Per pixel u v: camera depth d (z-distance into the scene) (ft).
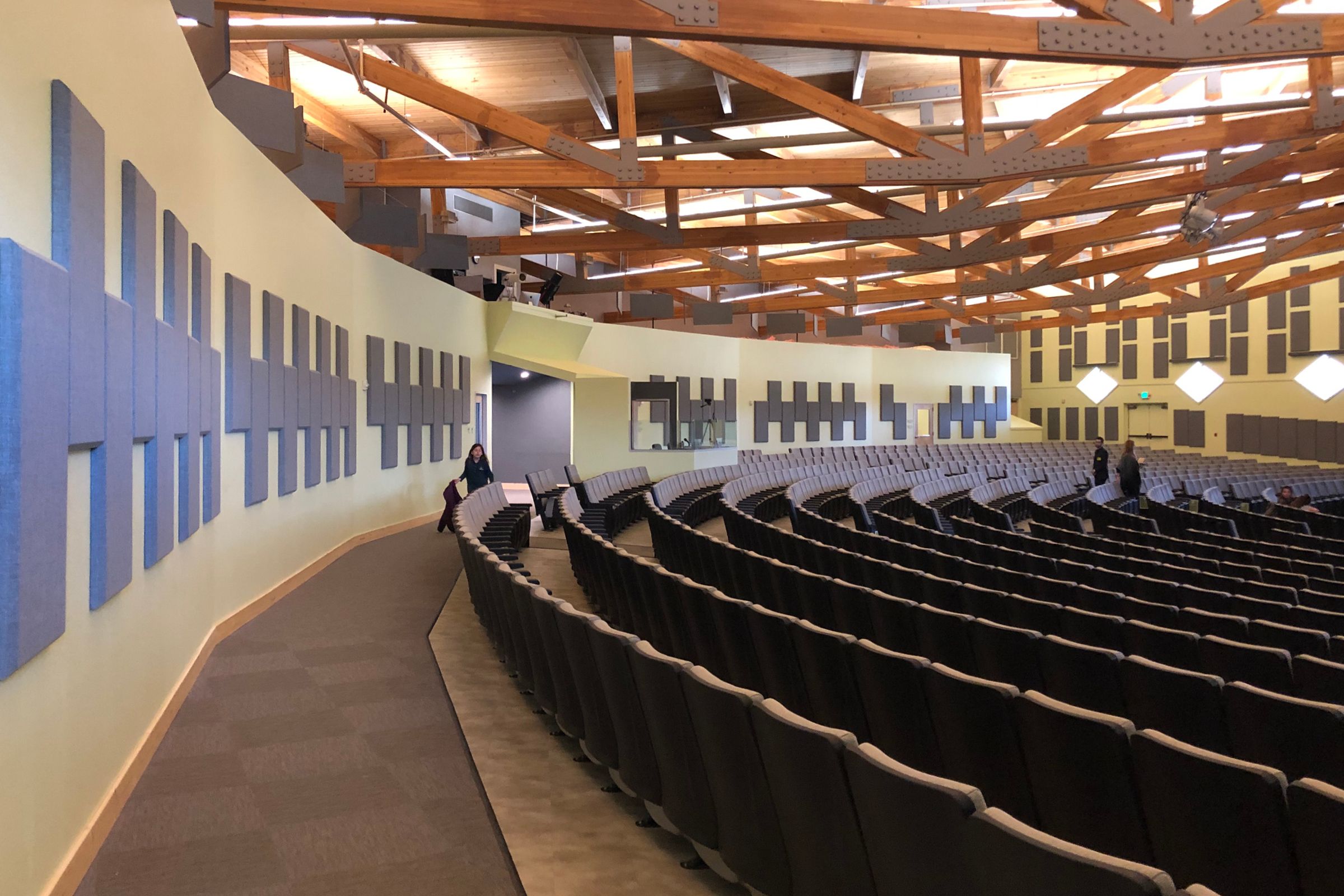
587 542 24.08
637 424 59.26
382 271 39.34
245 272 22.85
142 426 12.66
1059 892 4.72
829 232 44.37
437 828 10.82
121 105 12.23
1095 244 53.11
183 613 16.33
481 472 42.01
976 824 5.26
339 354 33.58
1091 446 97.71
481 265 62.34
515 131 31.24
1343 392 86.43
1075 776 8.21
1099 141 33.14
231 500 21.48
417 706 15.55
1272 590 21.07
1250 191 51.37
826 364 90.02
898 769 5.93
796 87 31.35
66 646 9.57
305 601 25.11
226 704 15.64
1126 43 23.97
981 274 82.33
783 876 7.82
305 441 29.25
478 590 20.31
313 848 10.27
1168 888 4.27
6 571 7.69
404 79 31.55
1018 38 23.63
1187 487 66.18
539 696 14.43
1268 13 24.29
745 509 46.55
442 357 47.75
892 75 41.37
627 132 31.17
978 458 88.79
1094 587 21.98
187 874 9.68
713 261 64.59
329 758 13.11
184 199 16.61
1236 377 94.73
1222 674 13.44
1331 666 12.18
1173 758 7.28
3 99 8.04
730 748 8.08
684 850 10.11
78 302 9.65
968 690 9.46
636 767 10.34
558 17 21.97
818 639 12.06
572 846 10.22
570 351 60.64
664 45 30.86
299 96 43.09
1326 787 6.21
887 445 94.32
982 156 32.27
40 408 8.36
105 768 11.00
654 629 18.30
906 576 19.83
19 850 8.05
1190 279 73.72
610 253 80.59
